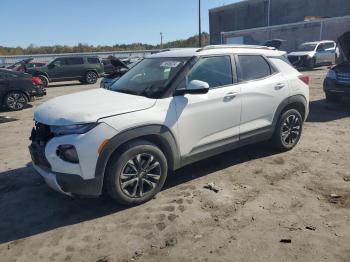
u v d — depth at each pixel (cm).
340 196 407
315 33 3216
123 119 372
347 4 3412
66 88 1891
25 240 349
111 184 378
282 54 555
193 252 315
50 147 364
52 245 338
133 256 314
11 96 1143
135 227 360
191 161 443
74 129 357
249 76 493
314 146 593
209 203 402
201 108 431
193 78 433
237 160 534
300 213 373
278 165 510
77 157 354
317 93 1166
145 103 395
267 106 507
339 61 1037
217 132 456
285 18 4038
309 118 809
